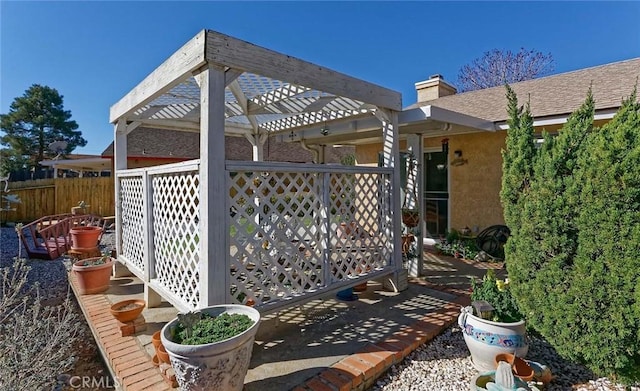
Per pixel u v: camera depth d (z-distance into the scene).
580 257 2.40
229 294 3.02
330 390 2.46
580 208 2.39
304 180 3.72
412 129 5.78
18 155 24.70
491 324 2.78
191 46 2.94
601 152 2.27
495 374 2.39
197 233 3.10
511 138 2.91
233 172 3.11
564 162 2.51
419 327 3.52
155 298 4.09
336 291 3.99
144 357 2.91
